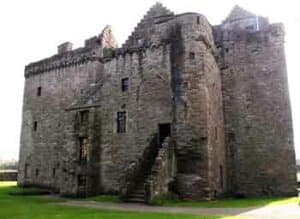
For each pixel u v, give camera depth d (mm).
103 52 33625
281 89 29859
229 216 15422
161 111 27922
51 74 38000
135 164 24609
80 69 35000
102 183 29828
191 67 26969
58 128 35719
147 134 28344
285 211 17219
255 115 30172
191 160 25266
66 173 30594
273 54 30609
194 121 25859
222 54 32219
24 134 39531
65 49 38656
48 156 36062
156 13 30812
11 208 19891
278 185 28547
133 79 30375
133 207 20234
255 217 14961
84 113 31891
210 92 27484
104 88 31938
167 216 15523
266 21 31453
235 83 31281
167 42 28906
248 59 31297
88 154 30266
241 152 30047
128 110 29984
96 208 19766
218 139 28547
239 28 32156
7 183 47156
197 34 27484
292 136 29016
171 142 25453
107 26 34906
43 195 31656
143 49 30328
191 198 24203
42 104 38188
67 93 35625
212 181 25328
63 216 16078
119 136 29922
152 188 21969
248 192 29219
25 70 41000
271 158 29125
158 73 28891
